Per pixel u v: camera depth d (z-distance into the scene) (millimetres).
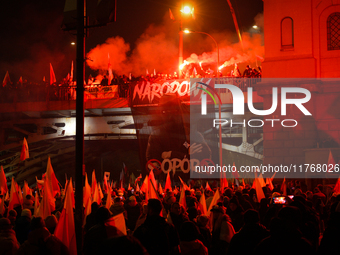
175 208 7953
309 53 33219
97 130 51188
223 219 7113
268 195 14586
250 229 5285
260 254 4254
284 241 4188
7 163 59000
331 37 33375
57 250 5277
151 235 5262
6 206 13141
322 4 33594
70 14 9406
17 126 57281
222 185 24797
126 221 10328
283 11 34188
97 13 9070
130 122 50062
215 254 6836
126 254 2572
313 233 6238
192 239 5863
